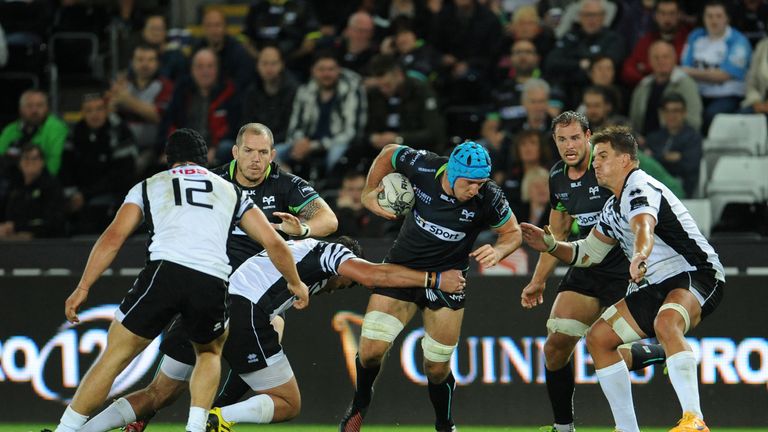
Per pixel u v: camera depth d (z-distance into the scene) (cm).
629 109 3853
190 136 2061
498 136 3612
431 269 2241
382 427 2759
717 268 2120
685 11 4116
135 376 2748
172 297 1956
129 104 3972
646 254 1975
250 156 2216
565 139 2259
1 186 3666
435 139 3659
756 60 3769
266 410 2123
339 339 2780
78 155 3719
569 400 2383
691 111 3641
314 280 2191
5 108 4278
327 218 2266
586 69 3806
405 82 3656
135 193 2017
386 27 4144
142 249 2898
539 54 3912
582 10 3862
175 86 3862
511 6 4512
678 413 2700
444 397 2311
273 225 2164
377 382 2778
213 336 2008
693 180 3512
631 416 2139
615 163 2105
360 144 3619
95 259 1978
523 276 2758
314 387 2784
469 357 2761
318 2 4362
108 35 4534
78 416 1964
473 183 2098
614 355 2141
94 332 2789
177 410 2784
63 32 4488
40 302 2808
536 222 3288
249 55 3925
